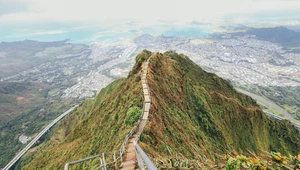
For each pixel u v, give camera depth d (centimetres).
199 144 3734
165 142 2680
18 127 18738
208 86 8269
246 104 8931
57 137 11581
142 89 3938
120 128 3136
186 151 2886
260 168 579
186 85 5972
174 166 898
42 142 15538
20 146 14912
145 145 2228
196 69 8919
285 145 7306
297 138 7925
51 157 5469
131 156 1845
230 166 639
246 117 6794
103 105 5731
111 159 2011
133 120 2923
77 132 5759
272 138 7238
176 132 3275
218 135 5150
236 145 5834
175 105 4556
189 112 5084
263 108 18238
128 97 4128
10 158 13275
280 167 554
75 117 11769
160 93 4372
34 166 5688
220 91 8519
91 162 2719
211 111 5925
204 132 5031
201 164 900
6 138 16788
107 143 3206
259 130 6931
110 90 9650
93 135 4391
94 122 5122
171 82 5378
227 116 6344
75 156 4100
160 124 3062
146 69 4950
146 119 2870
